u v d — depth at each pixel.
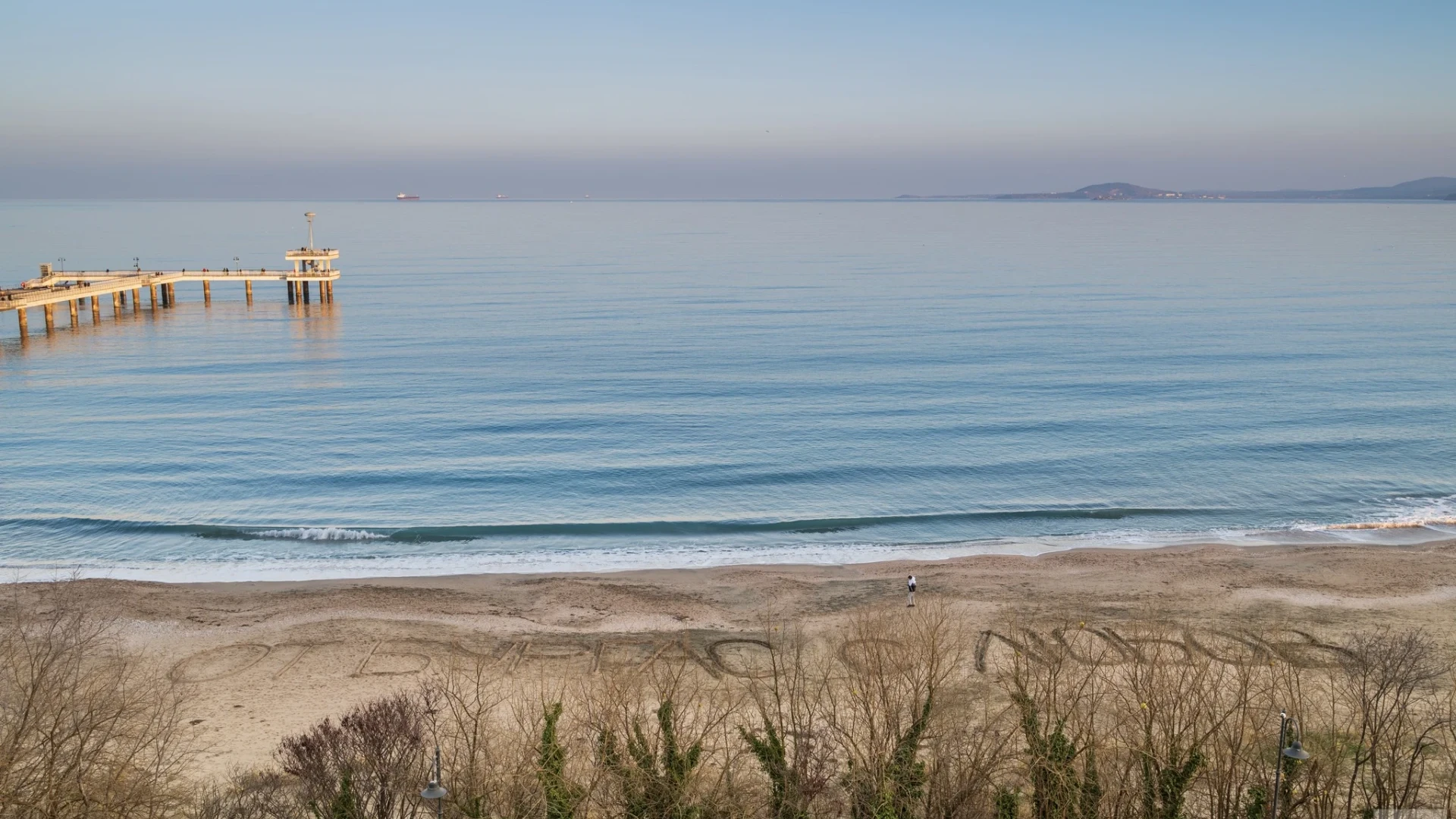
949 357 84.69
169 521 44.22
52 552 40.31
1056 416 63.38
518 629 32.16
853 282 152.00
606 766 20.23
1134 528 44.25
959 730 22.83
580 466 53.25
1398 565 37.94
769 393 71.06
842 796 21.92
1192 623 32.12
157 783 21.12
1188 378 75.12
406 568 38.91
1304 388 71.31
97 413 63.22
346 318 109.06
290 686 28.05
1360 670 26.11
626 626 32.53
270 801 21.22
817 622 32.69
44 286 98.81
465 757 22.19
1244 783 20.55
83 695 23.03
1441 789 21.84
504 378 76.12
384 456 54.84
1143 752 19.83
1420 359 81.69
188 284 144.12
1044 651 27.92
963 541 42.78
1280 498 48.03
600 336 97.62
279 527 43.03
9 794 18.52
